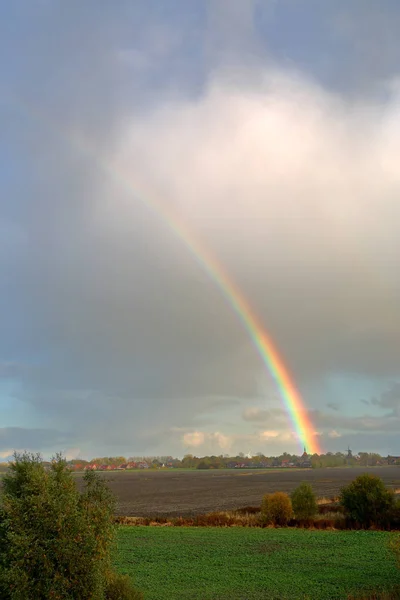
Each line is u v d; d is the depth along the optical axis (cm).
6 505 1722
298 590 2661
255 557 3653
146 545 4212
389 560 3450
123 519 6062
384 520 5169
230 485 14762
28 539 1655
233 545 4175
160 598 2505
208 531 5038
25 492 1781
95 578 1684
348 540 4353
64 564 1662
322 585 2761
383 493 5250
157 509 8112
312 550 3900
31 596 1612
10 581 1622
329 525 5353
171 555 3759
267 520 5544
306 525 5403
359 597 2394
